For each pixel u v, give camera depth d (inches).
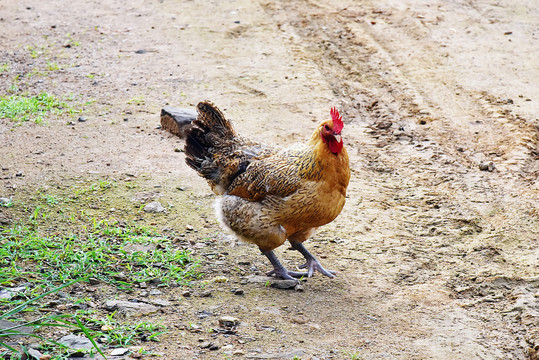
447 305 249.6
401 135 435.5
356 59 576.4
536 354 215.0
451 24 645.3
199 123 277.0
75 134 425.4
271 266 278.2
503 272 272.1
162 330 221.0
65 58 582.2
